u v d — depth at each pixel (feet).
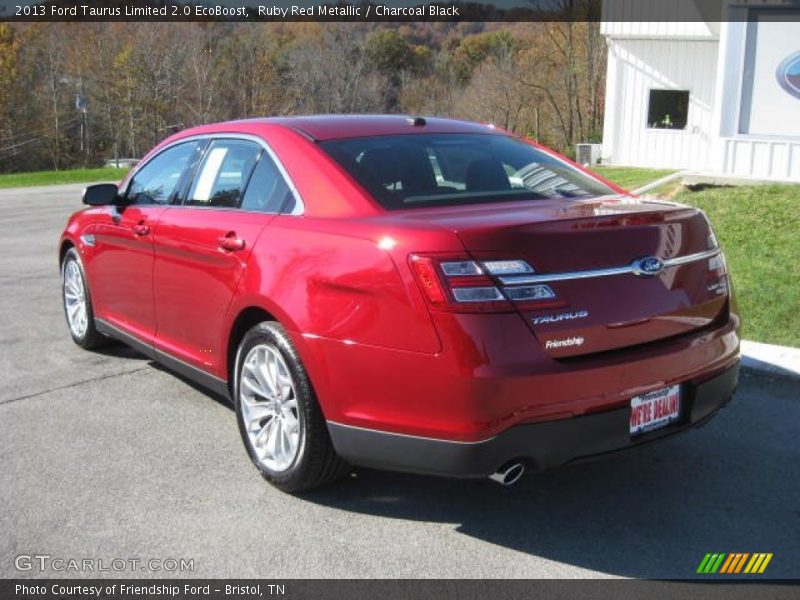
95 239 18.42
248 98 188.85
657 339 11.14
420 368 10.25
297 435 12.05
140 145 187.83
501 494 12.64
